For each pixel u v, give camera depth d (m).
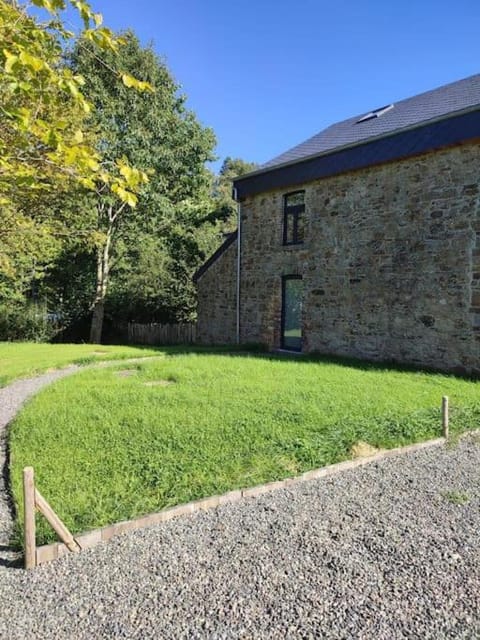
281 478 3.69
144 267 19.27
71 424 5.02
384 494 3.52
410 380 7.64
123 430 4.77
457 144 8.50
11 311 18.95
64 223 13.97
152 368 8.79
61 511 3.04
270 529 2.96
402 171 9.54
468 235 8.45
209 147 18.42
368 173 10.23
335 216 10.98
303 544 2.78
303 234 12.07
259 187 13.05
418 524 3.04
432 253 9.03
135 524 2.95
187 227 19.73
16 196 7.17
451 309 8.73
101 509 3.08
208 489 3.43
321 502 3.37
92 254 19.23
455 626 2.07
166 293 19.92
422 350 9.20
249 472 3.77
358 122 13.20
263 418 5.12
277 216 12.64
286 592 2.31
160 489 3.42
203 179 18.67
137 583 2.39
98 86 15.27
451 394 6.61
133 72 16.14
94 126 13.77
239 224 13.94
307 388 6.73
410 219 9.40
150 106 16.53
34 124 2.86
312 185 11.59
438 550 2.72
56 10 2.66
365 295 10.30
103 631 2.04
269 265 12.91
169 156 17.00
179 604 2.22
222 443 4.36
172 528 2.96
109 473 3.70
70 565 2.56
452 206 8.69
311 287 11.60
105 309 19.98
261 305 13.17
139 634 2.02
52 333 19.66
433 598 2.27
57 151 2.85
